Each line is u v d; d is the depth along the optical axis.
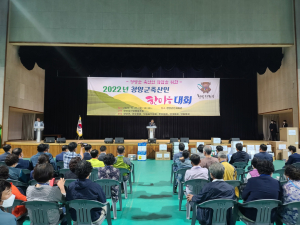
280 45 9.25
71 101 13.70
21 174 2.94
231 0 9.30
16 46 9.77
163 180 5.51
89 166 2.18
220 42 9.20
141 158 8.91
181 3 9.32
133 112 10.70
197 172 3.06
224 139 13.71
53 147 9.28
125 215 3.27
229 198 2.13
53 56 9.77
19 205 2.24
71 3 9.24
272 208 2.08
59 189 2.18
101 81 10.73
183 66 10.01
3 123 9.02
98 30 9.20
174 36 9.23
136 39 9.21
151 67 9.96
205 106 10.73
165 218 3.17
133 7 9.30
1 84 9.03
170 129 13.94
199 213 2.29
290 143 9.06
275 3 9.29
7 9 9.16
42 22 9.17
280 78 10.43
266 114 13.04
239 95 13.74
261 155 4.35
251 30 9.21
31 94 11.43
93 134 13.80
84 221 2.12
